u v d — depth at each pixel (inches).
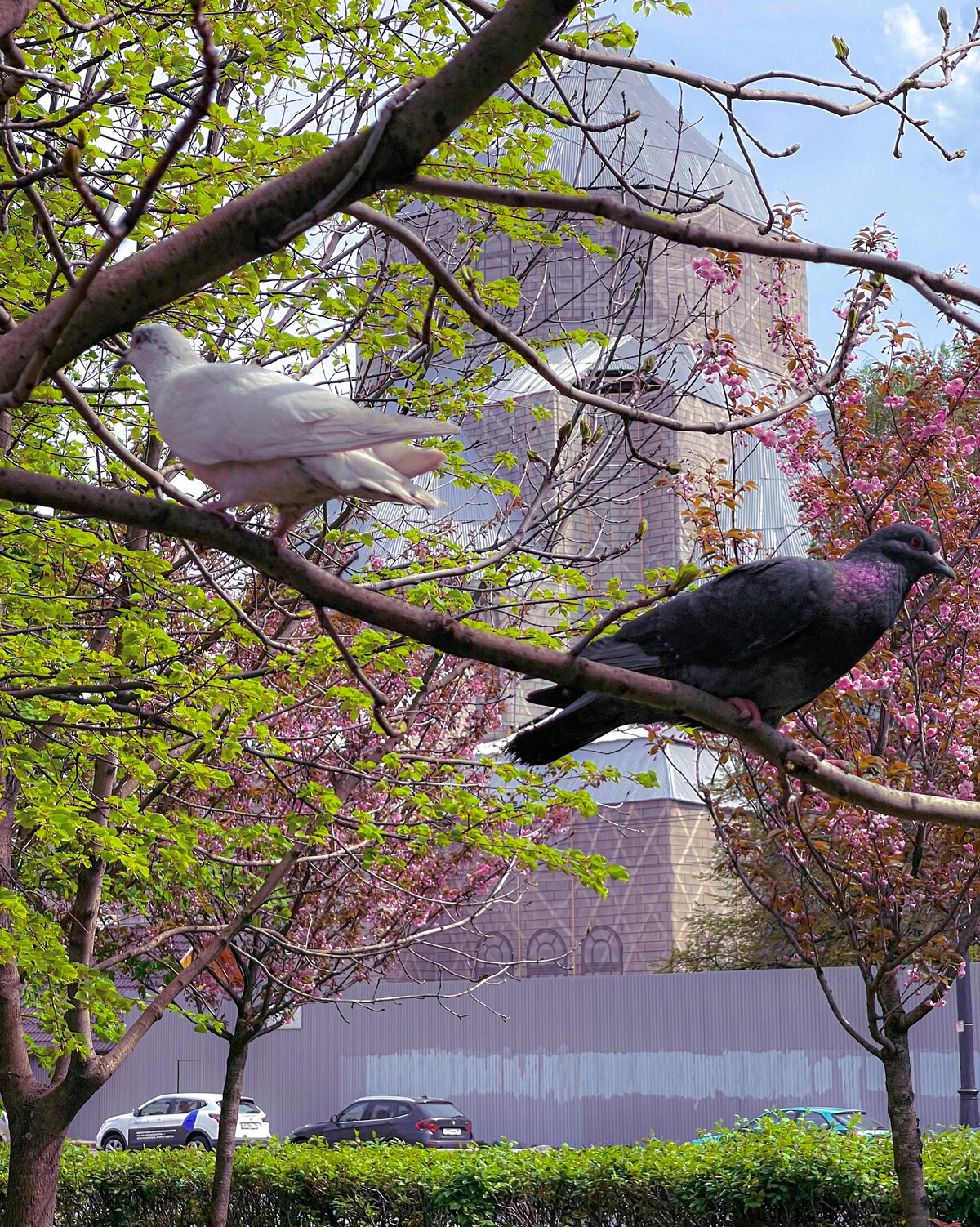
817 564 163.6
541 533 313.6
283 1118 1072.8
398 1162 454.9
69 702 243.4
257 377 119.5
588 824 1237.7
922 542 168.4
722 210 1038.4
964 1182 327.6
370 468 114.6
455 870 426.6
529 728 153.3
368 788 350.6
